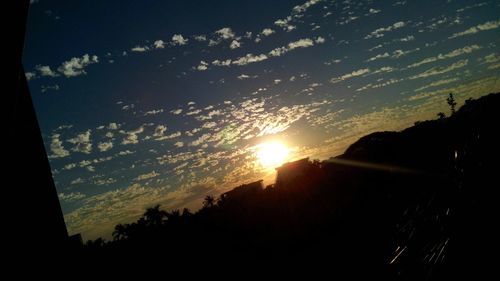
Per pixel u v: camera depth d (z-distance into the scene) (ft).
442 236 18.12
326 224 40.14
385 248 22.47
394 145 57.36
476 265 14.80
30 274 7.48
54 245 8.48
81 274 9.47
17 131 8.39
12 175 7.65
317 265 27.76
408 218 23.68
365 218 31.35
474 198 19.01
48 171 8.87
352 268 22.53
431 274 16.49
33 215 8.07
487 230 16.07
